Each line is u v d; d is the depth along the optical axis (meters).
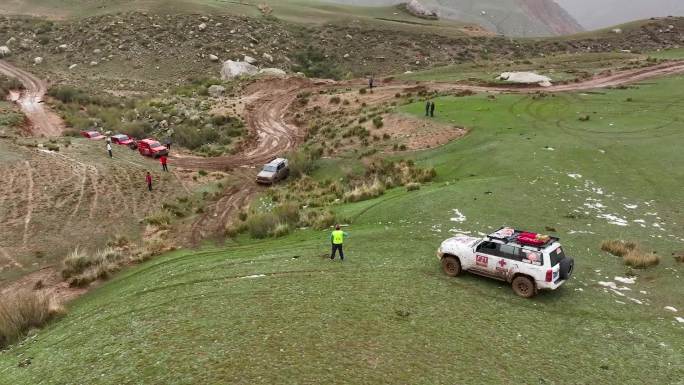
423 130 41.28
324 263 17.69
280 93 69.38
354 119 49.78
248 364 10.91
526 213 22.02
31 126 57.31
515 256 14.60
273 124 58.53
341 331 12.38
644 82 52.50
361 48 113.94
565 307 13.99
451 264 15.98
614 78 56.78
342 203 30.05
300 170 40.72
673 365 11.25
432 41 118.06
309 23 127.56
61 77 85.69
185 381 10.38
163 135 56.38
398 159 36.84
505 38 124.62
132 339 12.80
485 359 11.26
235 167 45.59
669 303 14.27
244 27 113.00
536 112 42.84
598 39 114.81
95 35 103.06
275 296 14.81
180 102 66.00
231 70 86.56
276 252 19.97
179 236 28.36
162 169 42.56
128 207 33.25
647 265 16.55
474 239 16.22
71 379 11.17
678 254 17.42
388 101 55.75
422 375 10.51
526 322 13.08
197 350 11.72
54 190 33.62
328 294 14.77
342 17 135.12
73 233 28.45
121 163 42.16
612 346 12.04
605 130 35.25
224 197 37.06
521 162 29.72
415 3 165.25
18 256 25.12
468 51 114.12
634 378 10.73
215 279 17.03
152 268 21.55
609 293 14.89
